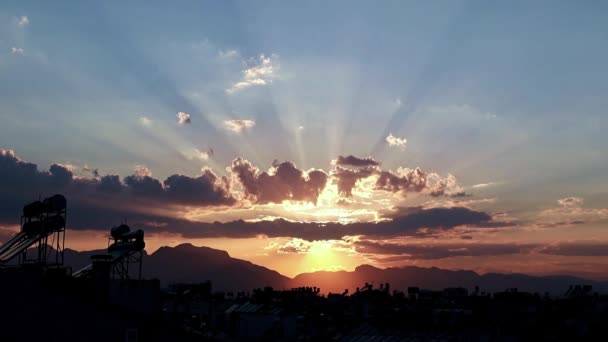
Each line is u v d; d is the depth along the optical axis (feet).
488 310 260.42
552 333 233.14
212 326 294.46
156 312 181.47
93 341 156.87
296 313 305.94
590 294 294.25
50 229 187.11
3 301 153.48
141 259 197.88
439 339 227.81
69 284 169.07
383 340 239.50
